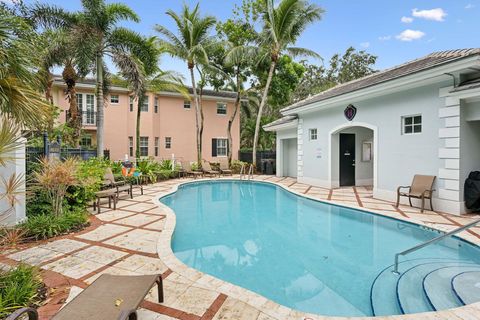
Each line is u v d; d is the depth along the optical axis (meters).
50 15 11.28
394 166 8.70
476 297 3.32
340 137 12.06
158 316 2.77
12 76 3.55
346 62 28.44
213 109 22.11
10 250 4.49
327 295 3.78
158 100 20.34
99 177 7.99
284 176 16.47
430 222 6.26
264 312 2.85
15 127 3.38
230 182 14.69
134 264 4.03
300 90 29.58
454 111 6.97
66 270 3.82
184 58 16.89
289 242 5.92
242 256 5.18
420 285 3.85
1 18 3.54
